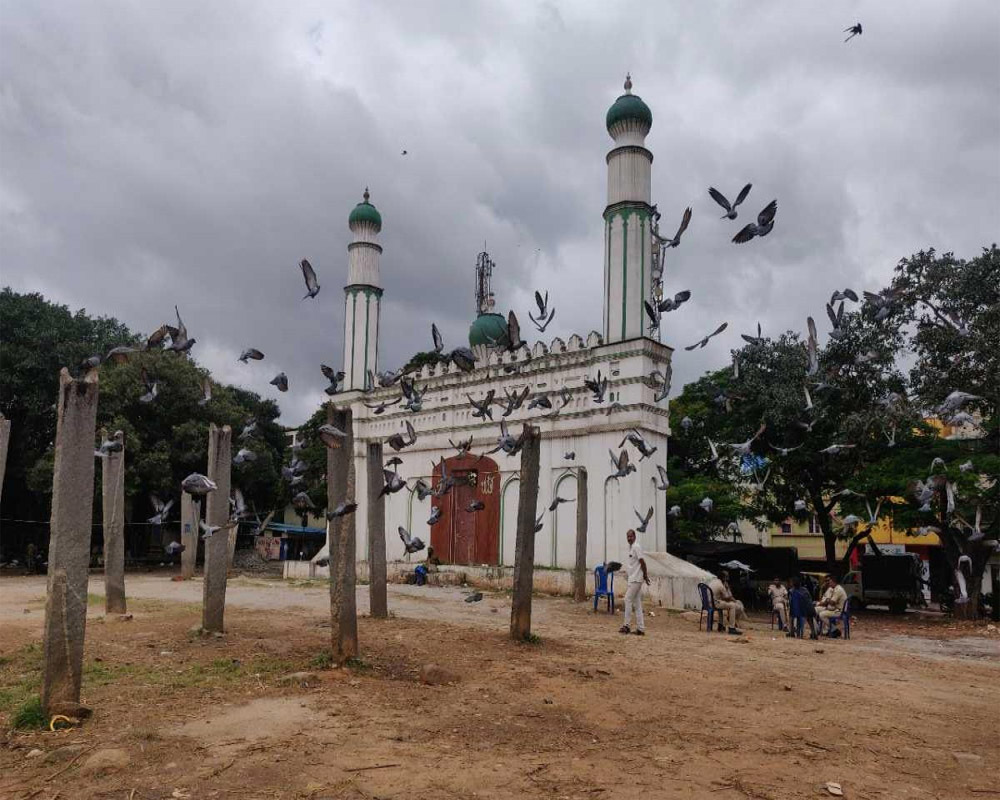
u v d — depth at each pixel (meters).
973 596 24.75
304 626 14.44
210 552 13.05
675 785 6.25
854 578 31.48
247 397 50.78
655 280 26.45
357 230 37.66
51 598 7.62
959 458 24.11
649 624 18.30
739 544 30.86
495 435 29.80
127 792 5.74
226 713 7.79
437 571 28.61
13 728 7.28
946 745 7.83
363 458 35.00
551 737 7.50
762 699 9.58
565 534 26.78
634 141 27.23
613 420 25.83
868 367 26.86
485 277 36.12
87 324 41.84
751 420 29.17
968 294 25.56
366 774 6.20
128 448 35.19
